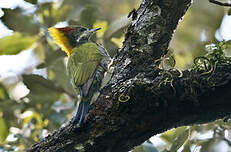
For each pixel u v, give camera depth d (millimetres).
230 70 6875
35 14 10711
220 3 7559
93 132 7230
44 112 10953
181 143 8742
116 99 7219
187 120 7191
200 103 6926
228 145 9062
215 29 11359
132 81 7203
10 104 11039
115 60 8117
